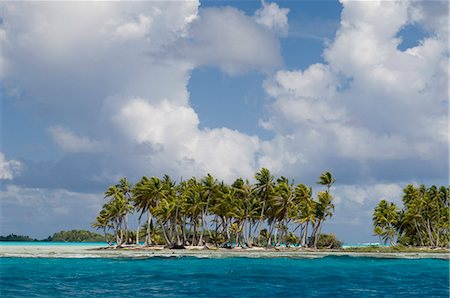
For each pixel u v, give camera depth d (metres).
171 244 119.56
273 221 132.25
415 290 43.72
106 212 136.62
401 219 152.88
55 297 37.06
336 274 56.31
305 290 42.56
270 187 126.56
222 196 122.25
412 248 134.38
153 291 40.84
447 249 136.62
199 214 128.25
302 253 101.69
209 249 117.00
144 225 150.25
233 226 130.62
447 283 49.03
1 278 47.62
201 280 48.47
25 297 36.81
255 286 44.50
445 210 144.88
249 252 103.75
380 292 42.16
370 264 72.94
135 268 60.38
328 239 136.62
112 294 39.00
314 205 131.62
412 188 154.38
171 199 122.69
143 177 126.69
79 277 49.78
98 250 111.38
